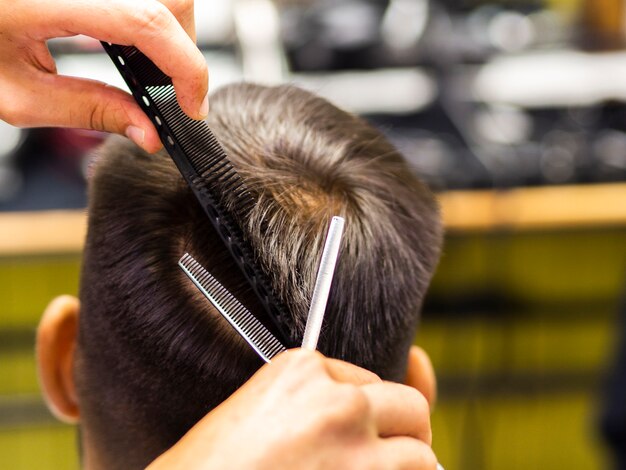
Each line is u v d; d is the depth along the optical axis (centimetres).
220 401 59
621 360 151
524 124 219
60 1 52
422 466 45
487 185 203
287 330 56
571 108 223
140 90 55
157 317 58
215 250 58
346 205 60
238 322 53
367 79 227
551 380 220
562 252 211
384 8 242
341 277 58
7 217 192
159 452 63
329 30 231
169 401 60
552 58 236
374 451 43
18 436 208
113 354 61
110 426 64
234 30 234
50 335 73
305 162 61
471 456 223
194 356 58
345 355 60
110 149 65
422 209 64
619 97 221
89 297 62
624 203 202
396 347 63
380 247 60
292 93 69
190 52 50
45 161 211
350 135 65
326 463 42
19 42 54
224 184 56
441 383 220
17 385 205
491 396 221
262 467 42
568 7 276
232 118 64
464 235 205
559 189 205
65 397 76
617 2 255
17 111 57
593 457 222
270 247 56
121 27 50
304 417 42
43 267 198
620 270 212
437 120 220
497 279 213
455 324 216
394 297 61
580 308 215
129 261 59
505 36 247
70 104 56
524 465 225
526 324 217
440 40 238
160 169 61
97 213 62
